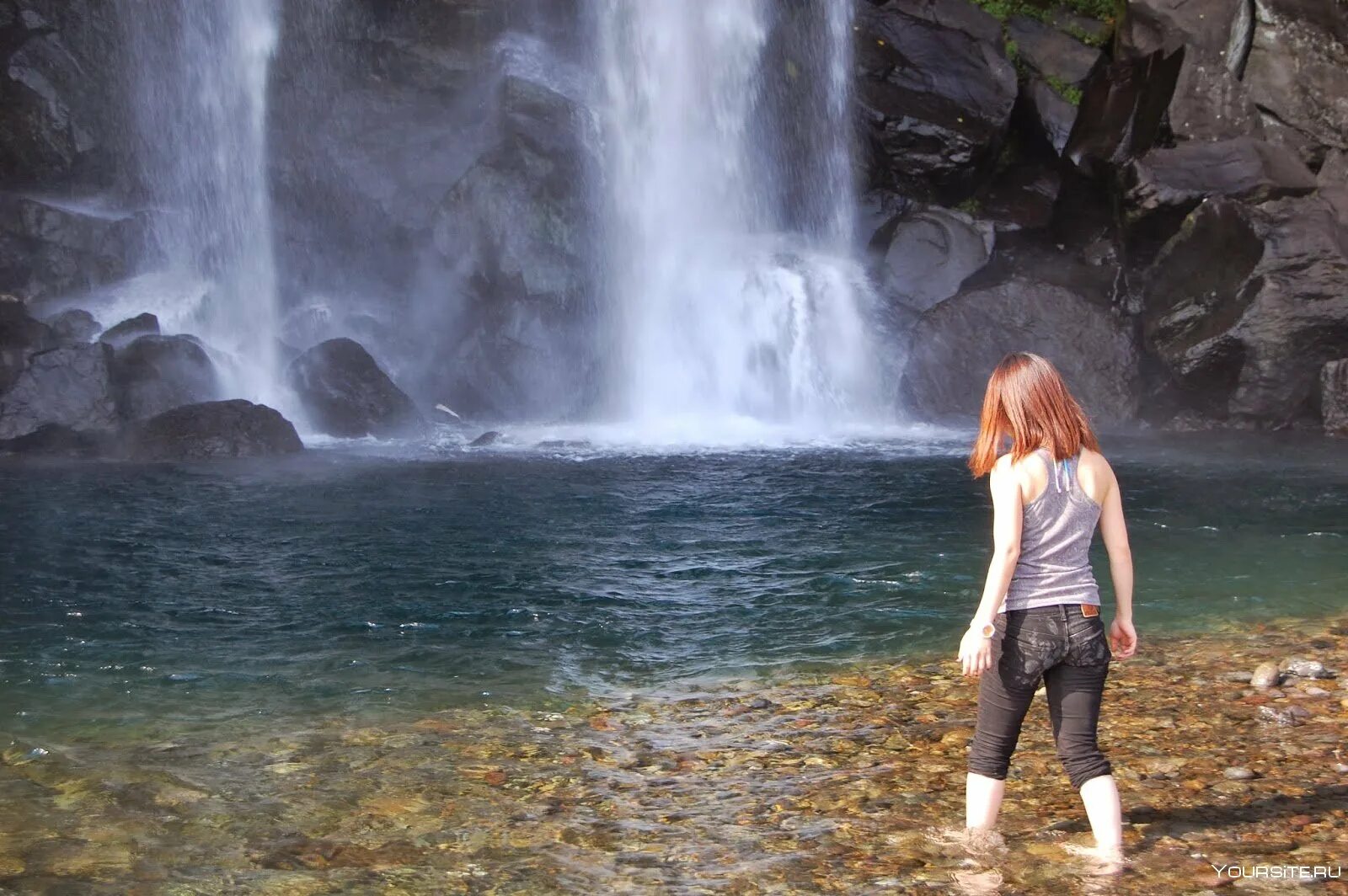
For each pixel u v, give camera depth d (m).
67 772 4.86
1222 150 19.52
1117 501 3.81
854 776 4.71
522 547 9.76
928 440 16.56
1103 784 3.74
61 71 20.86
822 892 3.66
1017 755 4.88
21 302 17.61
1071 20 23.59
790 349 19.27
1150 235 19.61
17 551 9.57
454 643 7.09
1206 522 10.62
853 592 8.22
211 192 21.52
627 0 21.42
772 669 6.48
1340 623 7.19
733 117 22.00
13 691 6.12
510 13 22.03
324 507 11.48
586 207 19.88
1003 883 3.66
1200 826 4.07
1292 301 17.09
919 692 5.94
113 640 7.15
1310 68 19.86
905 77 21.62
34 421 15.28
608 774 4.80
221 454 14.95
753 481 13.06
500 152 19.86
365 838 4.16
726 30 21.84
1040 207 21.25
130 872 3.89
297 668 6.58
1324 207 18.25
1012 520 3.68
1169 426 18.03
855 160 21.59
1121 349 18.38
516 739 5.29
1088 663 3.72
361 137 21.61
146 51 21.34
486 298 19.55
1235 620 7.34
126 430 15.20
